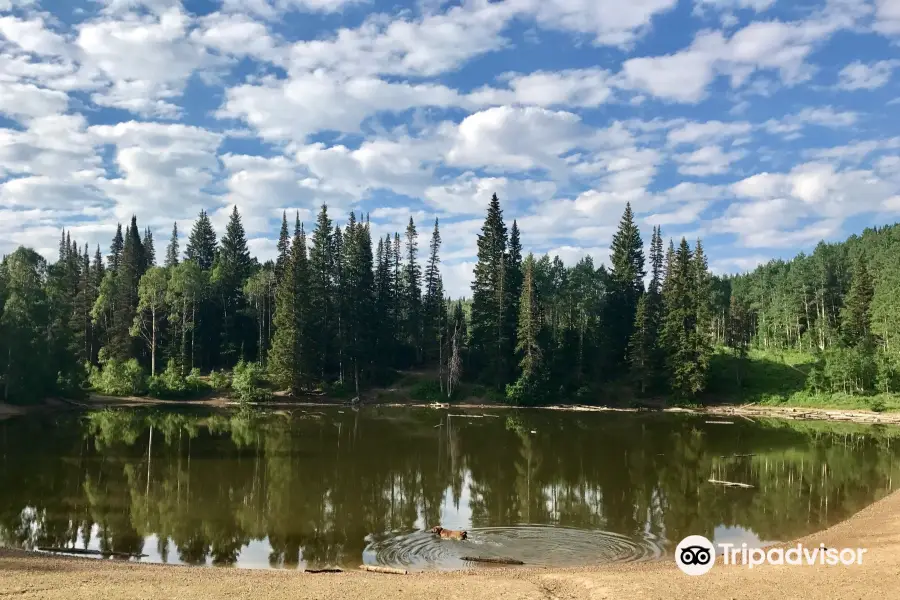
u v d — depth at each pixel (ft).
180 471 100.53
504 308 247.91
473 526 71.10
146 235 357.82
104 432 144.36
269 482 93.91
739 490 91.76
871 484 96.27
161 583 43.75
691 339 228.84
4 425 153.89
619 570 52.39
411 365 277.03
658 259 293.43
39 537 64.18
